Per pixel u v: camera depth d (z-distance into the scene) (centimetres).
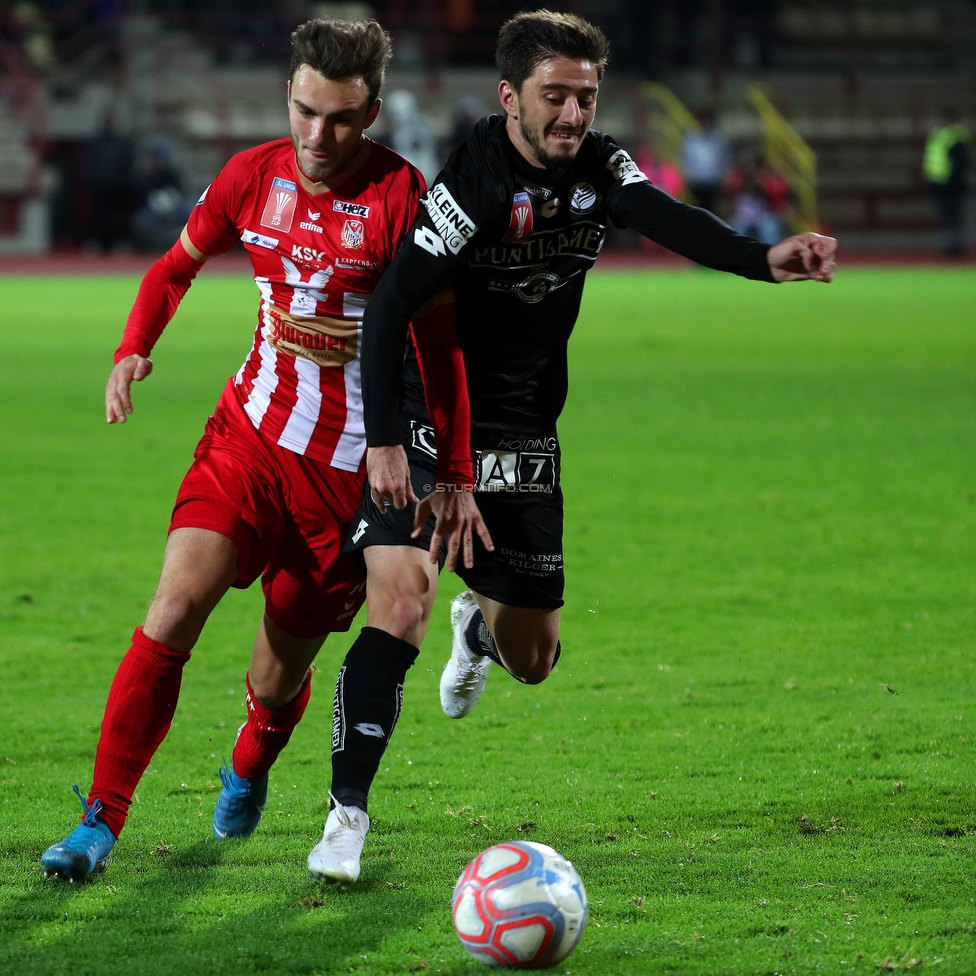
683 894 1267
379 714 1293
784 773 1622
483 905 1105
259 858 1370
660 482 3391
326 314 1391
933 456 3719
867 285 10344
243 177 1410
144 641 1317
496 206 1323
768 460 3669
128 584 2503
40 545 2762
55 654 2109
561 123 1296
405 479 1300
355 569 1420
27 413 4309
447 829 1452
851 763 1652
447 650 2191
